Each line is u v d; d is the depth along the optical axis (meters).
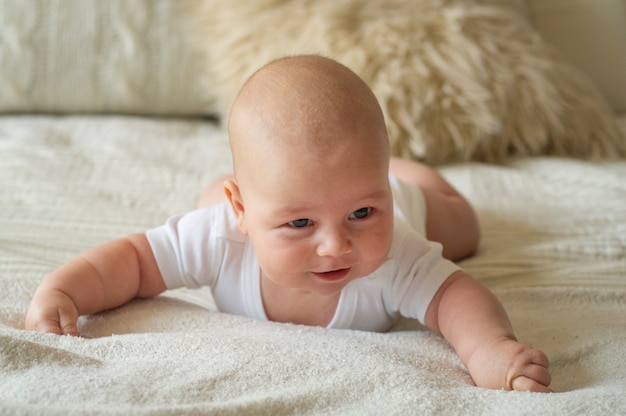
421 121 1.71
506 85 1.77
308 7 1.81
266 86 0.85
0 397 0.69
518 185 1.61
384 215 0.83
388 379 0.75
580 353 0.89
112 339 0.83
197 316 0.96
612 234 1.34
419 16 1.77
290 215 0.80
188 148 1.81
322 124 0.80
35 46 1.92
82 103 1.97
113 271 0.97
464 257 1.29
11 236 1.26
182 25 1.96
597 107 1.87
